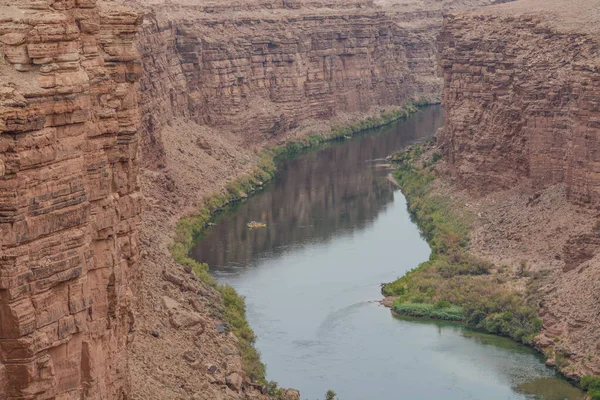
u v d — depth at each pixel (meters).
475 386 79.50
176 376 66.44
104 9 55.16
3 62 38.28
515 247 107.00
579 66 104.44
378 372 82.12
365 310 96.00
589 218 103.31
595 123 101.50
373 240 121.19
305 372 81.94
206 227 127.88
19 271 37.88
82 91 40.16
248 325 91.38
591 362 80.06
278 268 109.69
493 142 125.25
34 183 38.44
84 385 42.81
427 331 90.62
